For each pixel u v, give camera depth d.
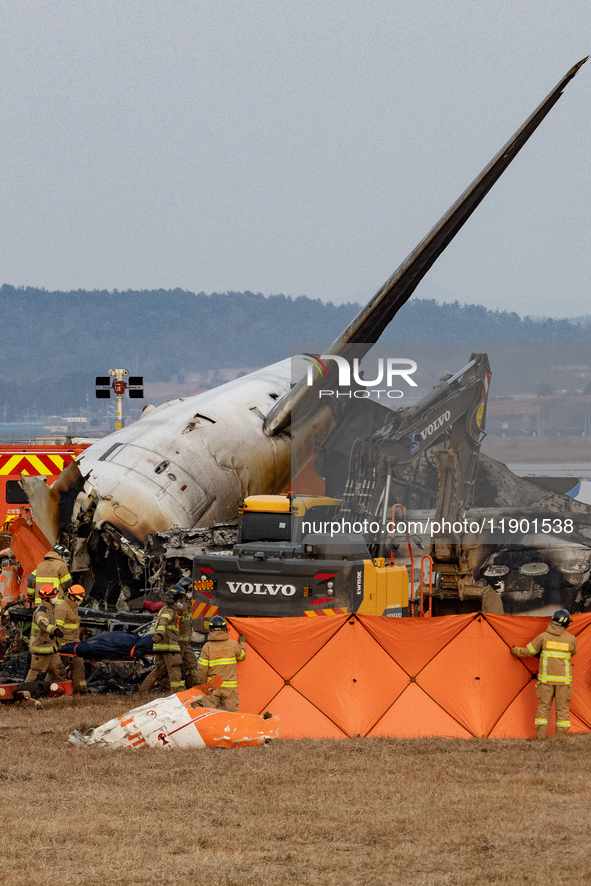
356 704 49.19
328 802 36.19
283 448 87.12
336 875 28.25
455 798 36.56
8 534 80.50
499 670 49.88
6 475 94.81
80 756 43.44
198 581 61.84
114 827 32.88
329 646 49.59
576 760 43.47
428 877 28.03
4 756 43.34
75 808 35.22
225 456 82.75
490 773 40.97
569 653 48.81
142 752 44.47
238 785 38.53
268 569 60.47
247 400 89.81
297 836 32.12
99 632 68.06
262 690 49.34
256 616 60.47
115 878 27.91
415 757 44.00
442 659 49.75
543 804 35.75
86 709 53.69
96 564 79.56
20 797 36.72
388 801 36.44
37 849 30.58
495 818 33.88
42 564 62.12
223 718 46.00
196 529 75.56
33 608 72.88
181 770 40.72
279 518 66.50
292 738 48.44
